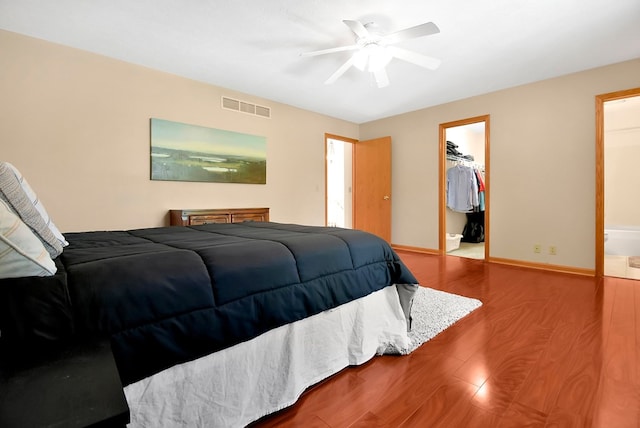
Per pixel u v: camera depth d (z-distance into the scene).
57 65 2.86
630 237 4.57
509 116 4.01
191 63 3.30
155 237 1.81
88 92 3.03
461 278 3.38
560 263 3.68
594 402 1.32
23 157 2.72
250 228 2.36
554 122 3.67
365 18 2.47
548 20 2.49
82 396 0.57
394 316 1.86
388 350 1.78
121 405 0.55
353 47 2.53
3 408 0.52
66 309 0.82
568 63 3.28
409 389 1.44
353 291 1.61
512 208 4.01
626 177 5.14
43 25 2.57
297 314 1.35
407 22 2.52
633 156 5.08
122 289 0.92
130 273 0.97
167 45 2.91
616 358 1.68
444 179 4.75
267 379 1.29
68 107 2.92
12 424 0.48
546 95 3.72
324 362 1.51
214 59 3.21
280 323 1.29
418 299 2.64
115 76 3.18
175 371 1.03
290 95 4.31
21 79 2.70
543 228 3.79
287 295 1.33
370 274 1.74
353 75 3.60
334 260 1.58
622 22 2.51
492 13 2.39
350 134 5.75
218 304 1.11
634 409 1.28
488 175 4.21
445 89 4.06
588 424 1.20
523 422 1.21
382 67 2.81
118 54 3.09
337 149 6.93
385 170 5.35
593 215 3.45
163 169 3.50
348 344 1.64
